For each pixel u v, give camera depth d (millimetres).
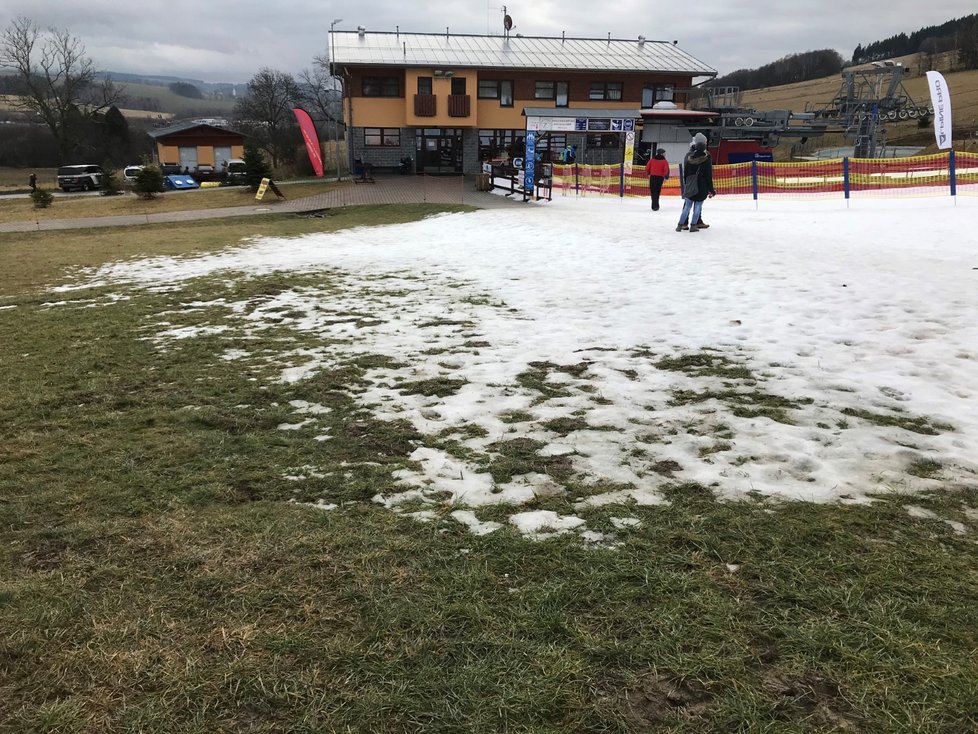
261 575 2590
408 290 8836
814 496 3102
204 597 2461
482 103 38531
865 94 45000
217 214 24953
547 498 3209
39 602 2449
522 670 2057
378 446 3941
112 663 2125
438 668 2072
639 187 23719
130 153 67875
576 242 12023
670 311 6977
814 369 5004
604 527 2885
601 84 39062
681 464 3537
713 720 1845
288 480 3482
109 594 2490
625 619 2266
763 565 2543
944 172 21188
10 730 1876
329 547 2781
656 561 2607
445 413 4465
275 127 61406
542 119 28281
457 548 2762
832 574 2471
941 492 3105
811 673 1997
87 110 60562
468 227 16078
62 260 14414
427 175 37906
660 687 1976
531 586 2475
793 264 8922
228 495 3320
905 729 1782
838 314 6473
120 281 11148
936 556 2562
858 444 3678
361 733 1842
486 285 8852
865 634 2137
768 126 34625
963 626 2166
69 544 2863
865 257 9266
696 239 11570
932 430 3846
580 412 4379
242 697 1977
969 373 4727
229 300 8711
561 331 6480
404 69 37062
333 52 37531
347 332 6805
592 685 1989
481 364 5543
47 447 4027
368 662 2104
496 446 3883
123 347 6578
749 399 4465
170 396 4980
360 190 30281
